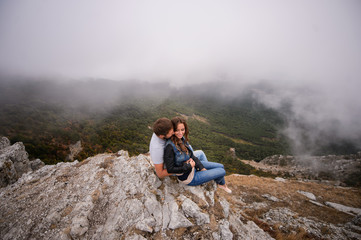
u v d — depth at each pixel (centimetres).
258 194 1240
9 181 670
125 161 504
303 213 970
